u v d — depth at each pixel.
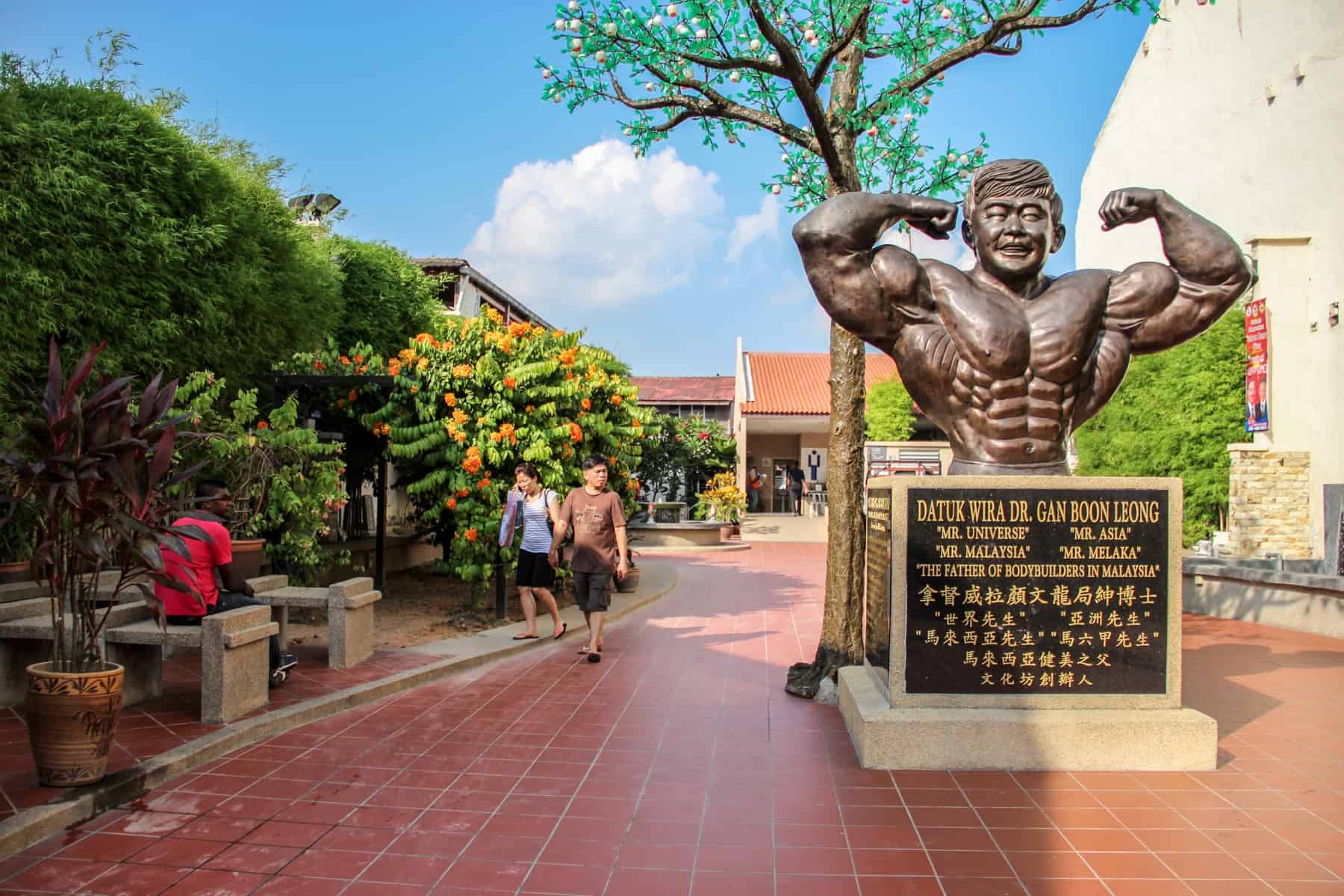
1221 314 4.87
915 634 4.76
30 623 5.41
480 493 8.97
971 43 6.09
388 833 3.79
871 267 4.93
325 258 13.32
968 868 3.47
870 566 5.57
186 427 7.21
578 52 6.32
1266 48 15.39
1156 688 4.77
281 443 7.78
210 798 4.16
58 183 6.70
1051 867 3.48
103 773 4.14
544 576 8.13
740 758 4.82
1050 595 4.76
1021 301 4.95
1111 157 20.78
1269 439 14.34
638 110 6.92
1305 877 3.40
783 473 33.78
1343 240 13.65
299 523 8.26
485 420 8.94
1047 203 4.90
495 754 4.88
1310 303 14.25
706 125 7.20
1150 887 3.31
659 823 3.92
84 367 4.04
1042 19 5.95
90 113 7.32
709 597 12.05
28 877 3.34
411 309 16.34
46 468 3.83
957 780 4.46
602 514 7.54
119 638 5.20
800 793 4.29
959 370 4.88
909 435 27.20
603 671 7.06
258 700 5.43
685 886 3.32
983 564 4.76
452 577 12.40
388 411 9.22
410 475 10.30
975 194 4.97
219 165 8.94
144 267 7.53
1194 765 4.61
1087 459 19.70
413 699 6.09
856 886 3.32
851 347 6.45
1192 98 17.47
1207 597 10.98
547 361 9.37
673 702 6.07
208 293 8.18
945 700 4.75
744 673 7.02
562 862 3.52
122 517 4.04
